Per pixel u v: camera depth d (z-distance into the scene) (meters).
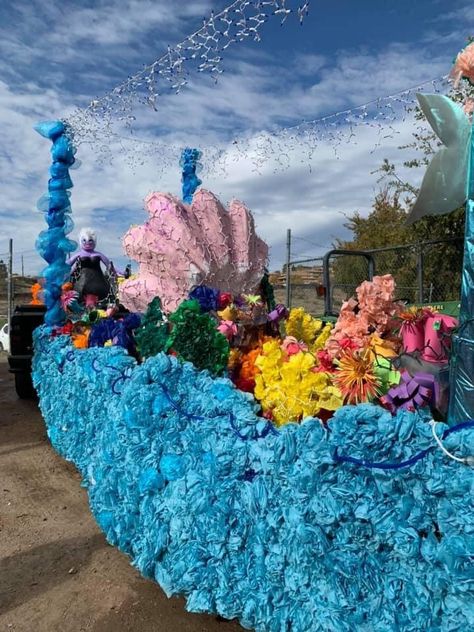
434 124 2.08
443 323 2.63
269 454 1.90
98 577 3.05
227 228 3.98
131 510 2.41
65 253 5.23
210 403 2.27
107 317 4.46
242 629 2.56
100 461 2.72
